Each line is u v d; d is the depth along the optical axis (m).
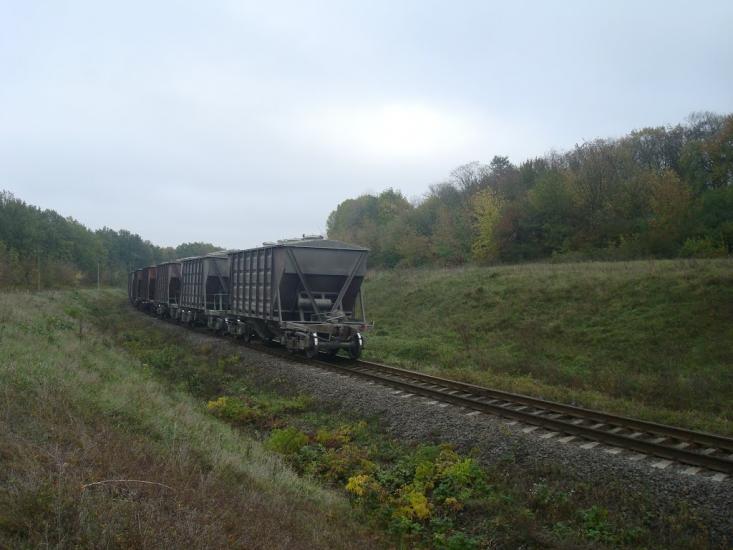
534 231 43.78
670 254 35.09
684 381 15.10
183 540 5.14
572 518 7.27
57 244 70.00
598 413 10.98
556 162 58.22
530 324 22.25
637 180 41.88
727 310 18.78
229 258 24.23
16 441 6.48
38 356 11.95
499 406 11.36
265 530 6.13
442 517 7.81
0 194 62.41
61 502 5.18
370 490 8.56
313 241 18.84
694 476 7.70
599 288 23.53
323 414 12.73
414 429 10.84
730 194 36.34
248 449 9.55
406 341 23.30
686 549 6.37
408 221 60.53
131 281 55.31
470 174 68.62
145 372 16.55
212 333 28.05
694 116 54.38
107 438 7.47
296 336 18.61
